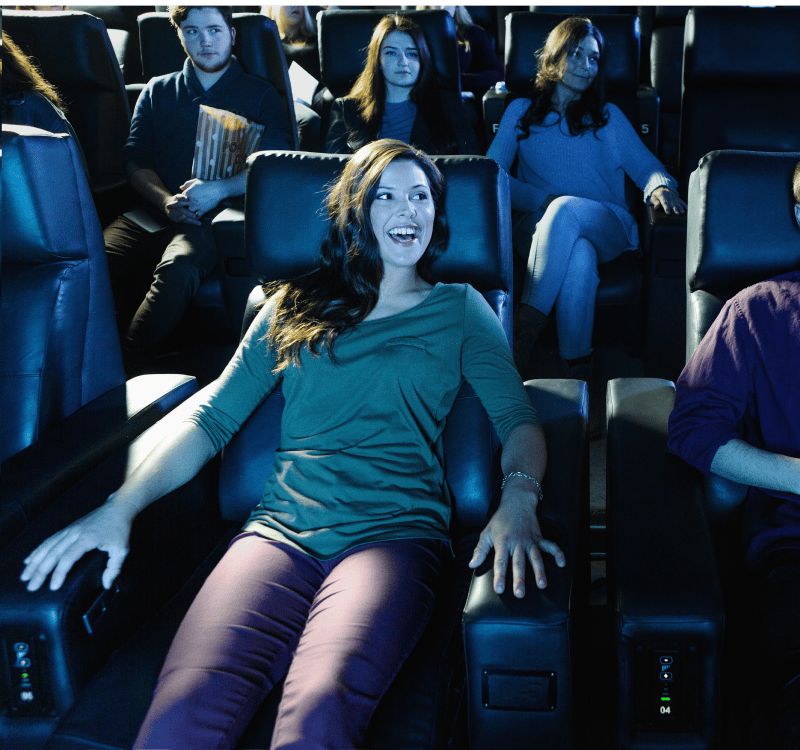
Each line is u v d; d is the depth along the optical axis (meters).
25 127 1.56
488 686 1.07
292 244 1.62
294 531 1.31
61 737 1.06
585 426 1.45
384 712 1.07
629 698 1.07
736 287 1.60
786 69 2.68
